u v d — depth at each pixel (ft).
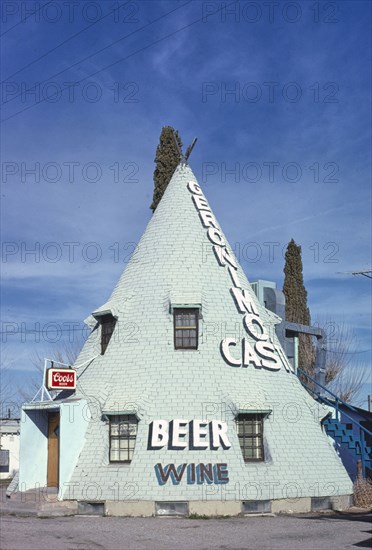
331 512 85.35
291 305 154.20
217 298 93.86
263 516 80.89
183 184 105.19
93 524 73.82
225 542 63.57
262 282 114.21
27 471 90.53
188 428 83.15
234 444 83.66
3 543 60.23
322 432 93.81
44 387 90.89
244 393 86.89
